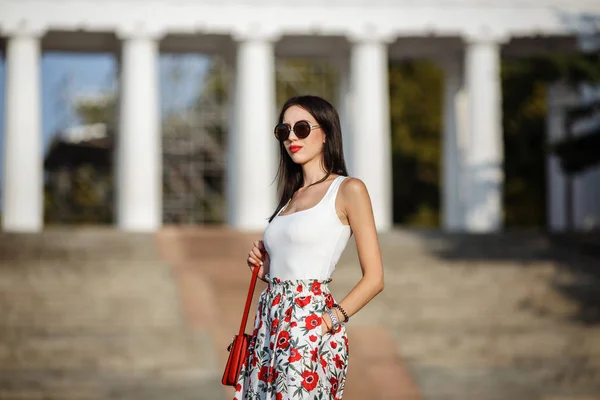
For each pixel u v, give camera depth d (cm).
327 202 800
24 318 2762
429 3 5109
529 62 3922
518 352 2533
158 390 2217
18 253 3769
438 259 3738
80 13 4950
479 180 5169
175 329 2634
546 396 2258
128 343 2494
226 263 3634
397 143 7400
